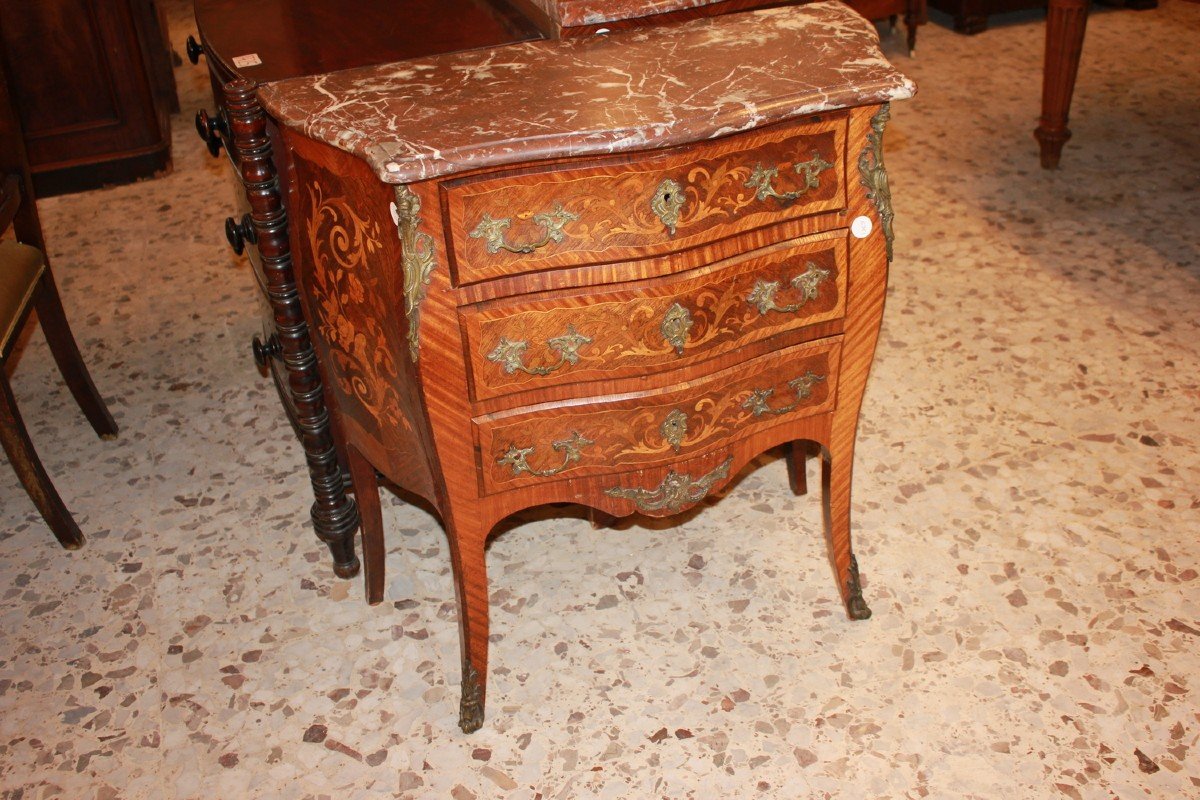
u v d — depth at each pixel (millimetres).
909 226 3117
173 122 4086
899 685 1804
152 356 2783
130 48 3457
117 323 2916
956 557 2047
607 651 1904
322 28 1892
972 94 3891
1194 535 2061
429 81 1534
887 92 1424
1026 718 1733
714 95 1406
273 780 1706
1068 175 3328
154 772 1728
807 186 1487
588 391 1519
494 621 1978
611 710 1794
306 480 2361
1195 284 2791
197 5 2049
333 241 1541
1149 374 2494
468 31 1813
